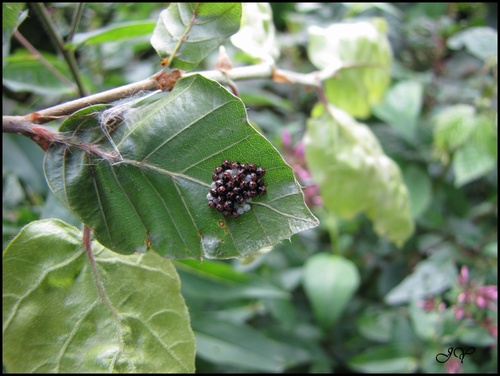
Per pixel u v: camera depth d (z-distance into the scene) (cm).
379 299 22
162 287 8
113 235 7
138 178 7
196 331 16
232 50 22
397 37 23
